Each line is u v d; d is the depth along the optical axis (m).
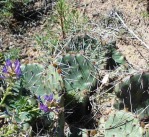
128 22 1.40
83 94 1.02
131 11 1.44
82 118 1.04
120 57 1.17
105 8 1.45
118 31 1.35
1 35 1.36
